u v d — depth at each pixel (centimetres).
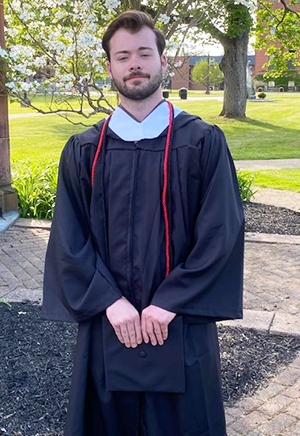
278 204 810
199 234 187
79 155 199
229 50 2273
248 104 3338
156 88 190
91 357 201
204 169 190
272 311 426
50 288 200
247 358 346
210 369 202
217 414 206
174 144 190
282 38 1291
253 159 1315
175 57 739
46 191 754
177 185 188
